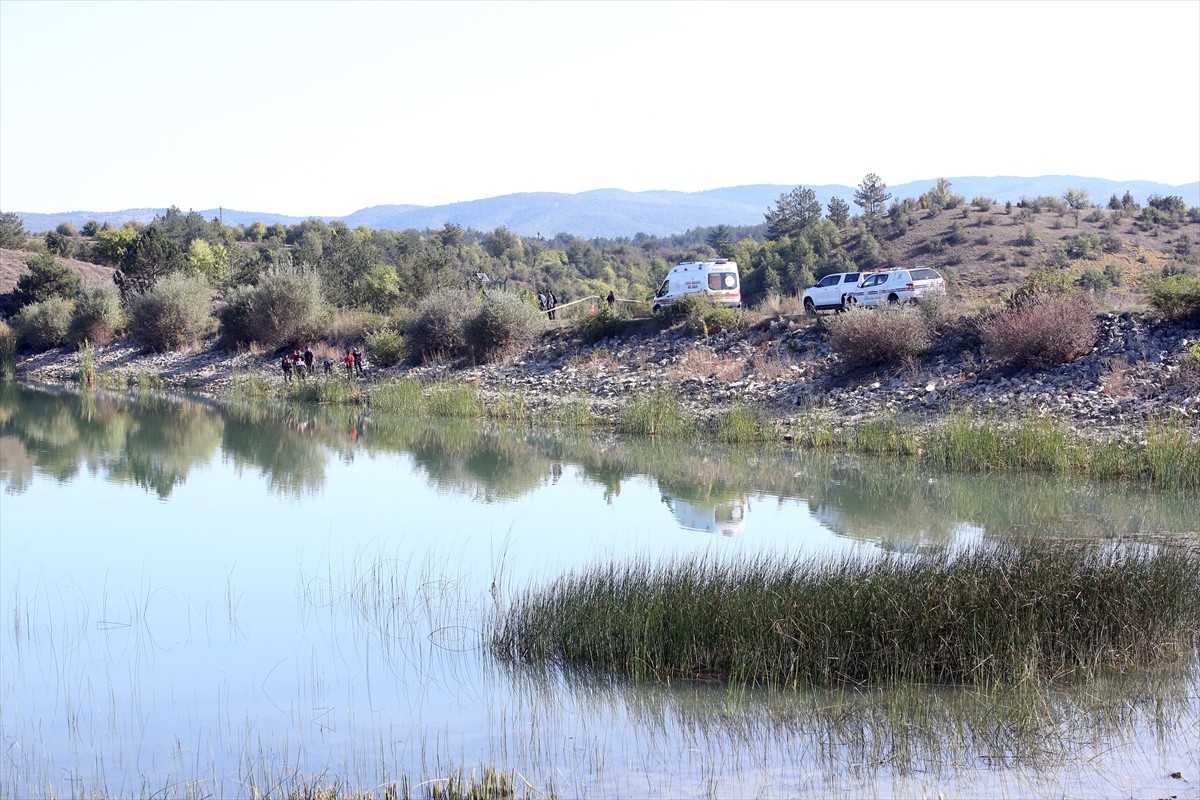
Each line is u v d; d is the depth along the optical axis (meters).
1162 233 86.06
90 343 70.38
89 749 9.80
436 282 81.44
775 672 10.98
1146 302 31.62
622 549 17.38
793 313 41.72
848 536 17.98
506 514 20.98
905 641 10.96
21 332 75.88
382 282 74.62
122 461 29.50
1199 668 11.07
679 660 11.29
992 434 25.25
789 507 21.05
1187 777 8.40
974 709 10.02
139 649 12.89
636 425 33.06
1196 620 11.68
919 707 10.09
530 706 10.64
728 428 30.56
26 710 10.87
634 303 57.31
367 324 55.97
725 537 18.16
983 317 33.41
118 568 16.97
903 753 9.07
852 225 104.44
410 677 11.67
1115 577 11.73
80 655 12.70
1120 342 29.91
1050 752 9.00
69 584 15.99
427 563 16.91
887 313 34.41
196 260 102.06
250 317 58.47
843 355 34.34
